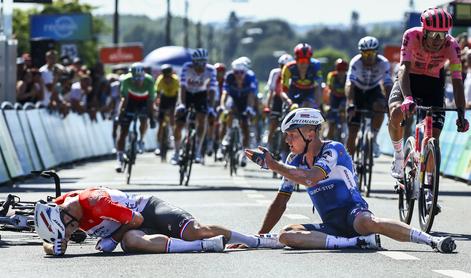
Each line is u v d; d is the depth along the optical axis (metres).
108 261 17.72
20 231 20.61
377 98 32.34
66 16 98.12
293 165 19.11
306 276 15.91
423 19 21.83
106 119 65.81
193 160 38.72
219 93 53.22
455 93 22.08
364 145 32.03
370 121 32.00
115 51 106.88
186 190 34.25
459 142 40.56
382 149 64.44
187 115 38.09
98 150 61.56
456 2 51.59
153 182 38.59
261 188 35.31
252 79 43.47
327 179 18.88
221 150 49.50
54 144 48.16
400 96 22.75
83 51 129.62
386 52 88.88
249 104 43.28
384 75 32.03
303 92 36.62
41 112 46.34
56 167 47.75
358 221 18.69
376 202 29.88
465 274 16.05
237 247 19.14
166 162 55.03
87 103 60.84
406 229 18.52
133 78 39.31
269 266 16.89
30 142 42.62
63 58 62.03
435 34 21.77
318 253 18.34
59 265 17.45
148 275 16.19
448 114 43.22
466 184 37.66
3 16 47.66
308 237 18.81
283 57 39.81
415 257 17.88
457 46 22.23
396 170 23.17
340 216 18.94
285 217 25.47
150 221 18.95
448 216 26.03
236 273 16.25
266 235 19.20
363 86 32.25
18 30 116.38
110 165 52.28
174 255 18.25
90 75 61.00
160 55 89.25
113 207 18.30
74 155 53.44
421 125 22.39
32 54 57.97
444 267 16.80
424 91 22.95
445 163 41.88
